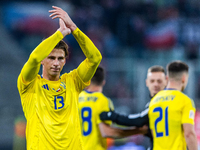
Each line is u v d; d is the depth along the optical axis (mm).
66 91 12703
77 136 12578
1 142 37406
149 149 18250
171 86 17000
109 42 54219
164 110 16625
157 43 54344
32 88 12375
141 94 36125
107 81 36750
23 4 52344
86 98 20344
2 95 40844
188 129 15844
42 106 12227
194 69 35656
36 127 12086
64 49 12602
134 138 32094
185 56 49188
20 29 49719
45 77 12773
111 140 30875
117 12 58156
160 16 58781
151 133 18172
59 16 12570
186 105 16219
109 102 20219
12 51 45688
